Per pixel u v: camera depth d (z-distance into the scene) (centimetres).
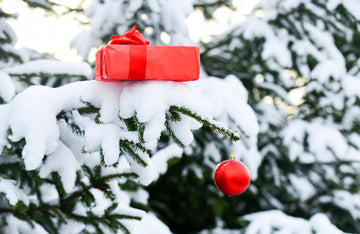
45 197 122
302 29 295
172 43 268
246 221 249
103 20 265
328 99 306
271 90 325
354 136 300
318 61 287
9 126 97
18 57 202
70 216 123
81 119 103
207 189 312
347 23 299
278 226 236
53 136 97
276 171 317
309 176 327
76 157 113
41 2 248
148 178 112
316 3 296
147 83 94
